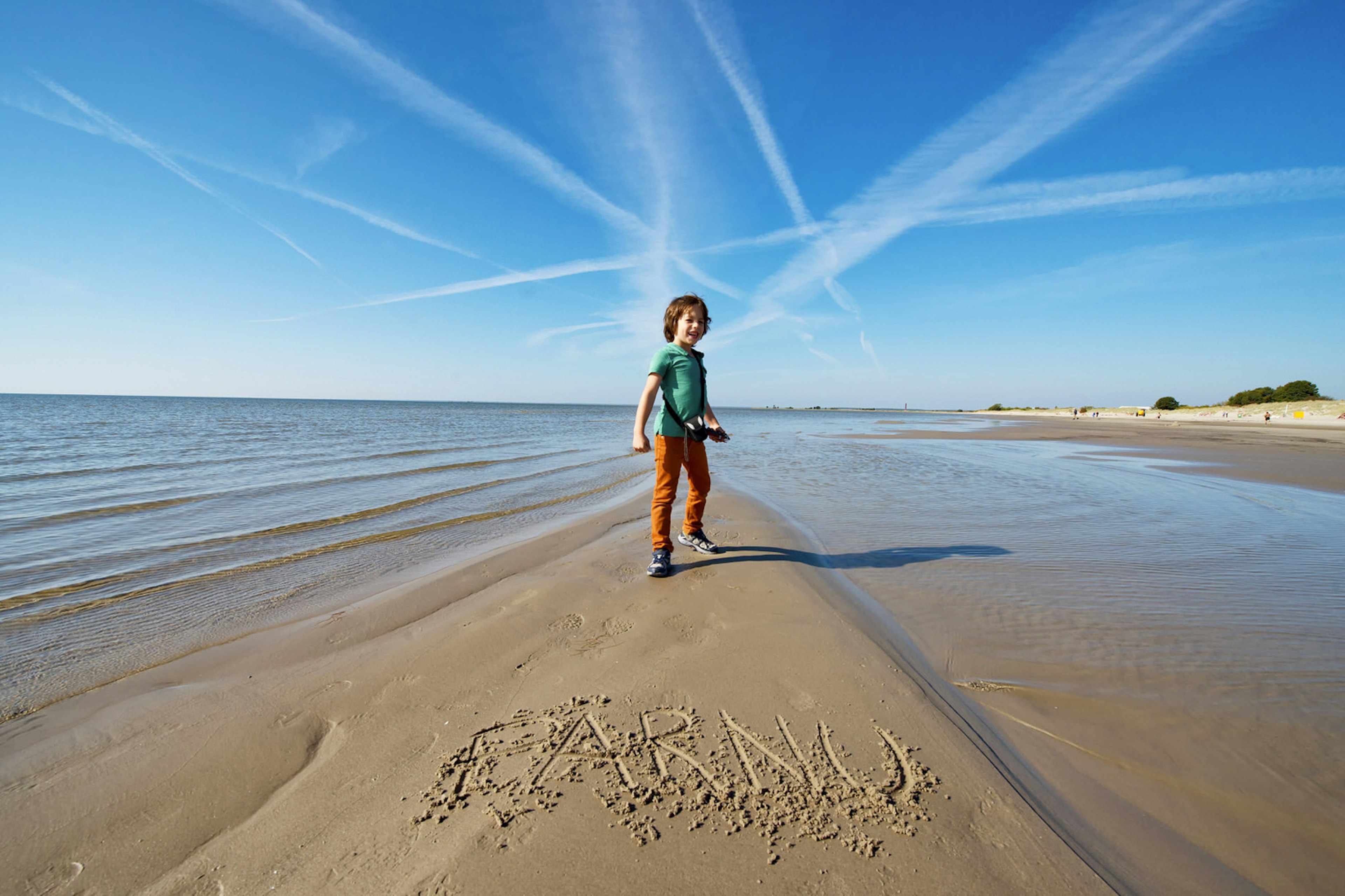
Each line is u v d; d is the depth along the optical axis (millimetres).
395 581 3746
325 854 1339
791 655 2354
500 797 1506
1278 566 3918
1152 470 10398
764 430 28188
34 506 6133
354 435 18094
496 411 74250
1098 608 3096
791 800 1487
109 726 1924
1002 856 1318
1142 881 1271
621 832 1376
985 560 4043
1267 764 1726
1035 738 1854
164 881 1280
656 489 3648
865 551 4273
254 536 4977
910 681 2156
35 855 1352
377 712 1967
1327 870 1314
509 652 2420
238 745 1789
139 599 3369
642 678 2160
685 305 3750
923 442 18250
